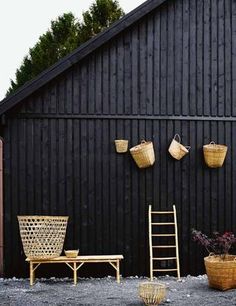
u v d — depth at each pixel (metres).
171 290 8.95
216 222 10.41
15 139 10.05
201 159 10.42
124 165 10.23
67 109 10.15
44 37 22.86
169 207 10.30
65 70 10.11
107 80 10.23
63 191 10.11
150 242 9.98
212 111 10.48
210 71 10.51
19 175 10.05
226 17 10.60
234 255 9.73
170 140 10.34
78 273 10.05
